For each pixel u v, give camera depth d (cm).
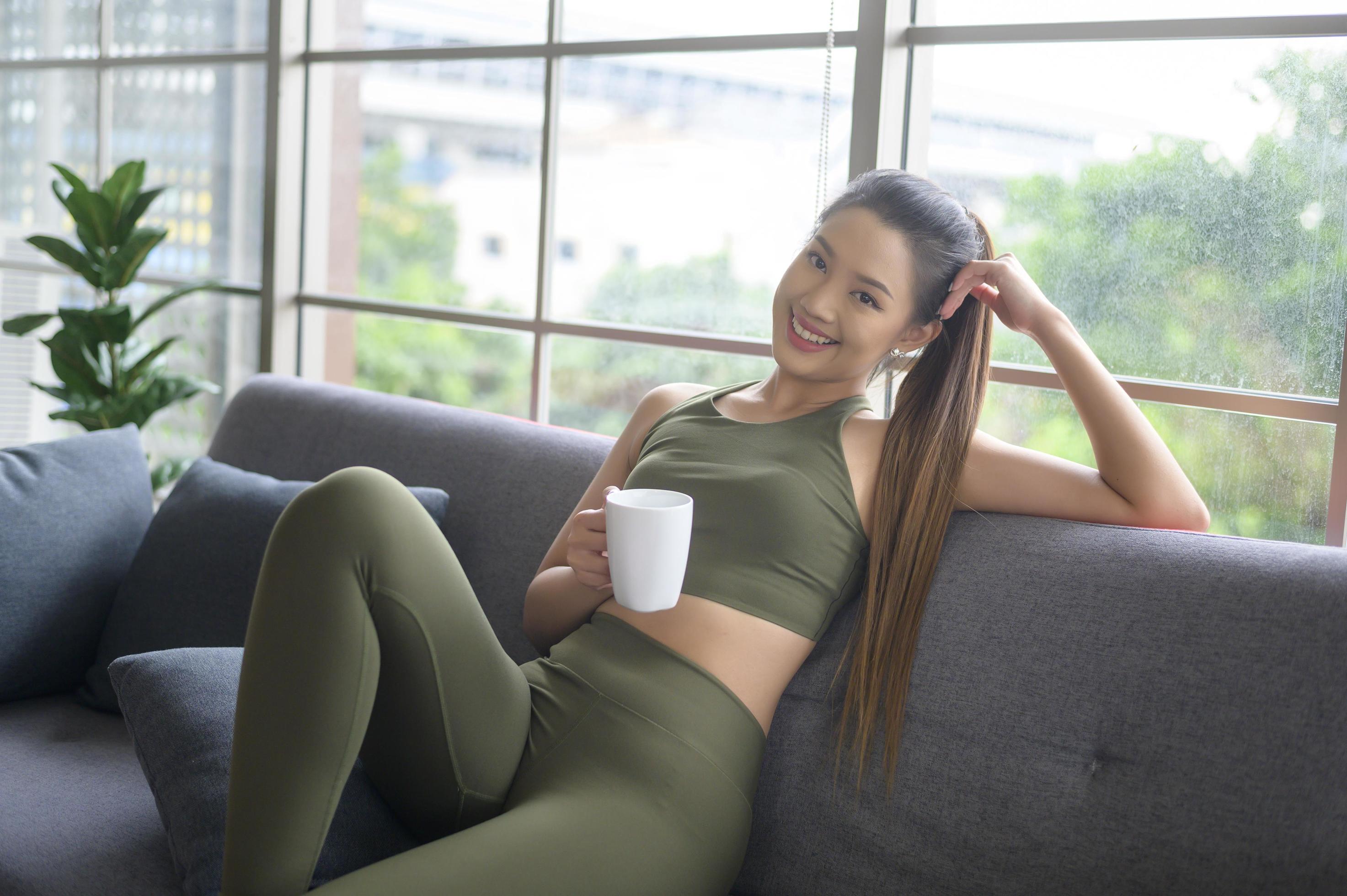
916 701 126
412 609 107
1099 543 125
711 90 220
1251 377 166
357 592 104
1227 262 167
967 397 139
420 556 109
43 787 138
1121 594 120
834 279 138
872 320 138
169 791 121
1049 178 181
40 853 124
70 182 252
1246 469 166
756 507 132
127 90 316
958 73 188
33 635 164
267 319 286
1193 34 166
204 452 309
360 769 123
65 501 171
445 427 184
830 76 191
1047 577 125
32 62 338
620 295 240
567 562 146
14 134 348
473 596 116
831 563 133
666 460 142
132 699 129
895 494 135
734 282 223
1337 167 156
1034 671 120
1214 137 166
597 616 134
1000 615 125
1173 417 172
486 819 117
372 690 105
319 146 285
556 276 249
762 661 127
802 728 132
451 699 112
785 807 129
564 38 241
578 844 105
